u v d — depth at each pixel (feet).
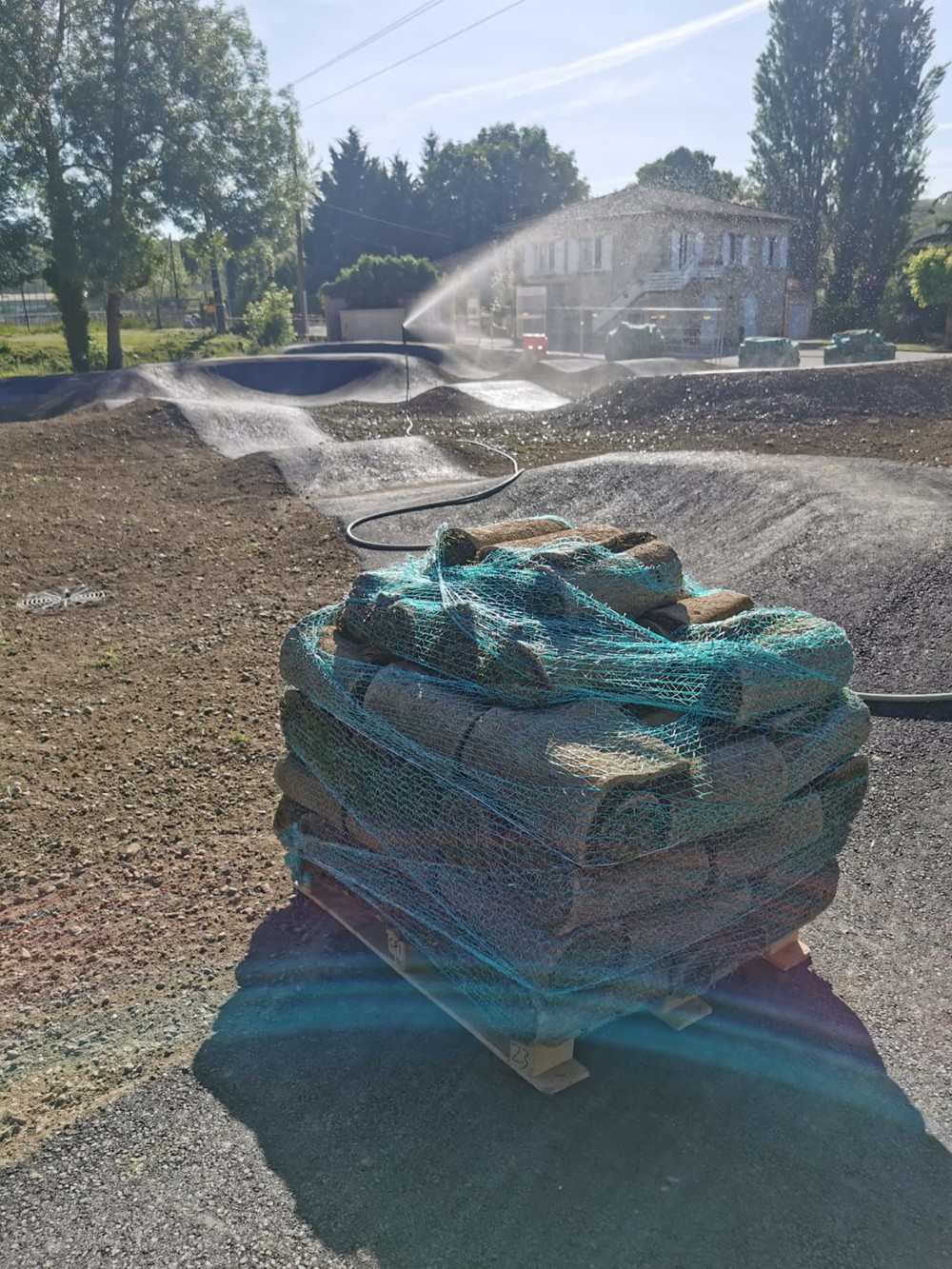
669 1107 10.88
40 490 42.91
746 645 11.43
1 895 15.33
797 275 168.04
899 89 154.81
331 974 13.28
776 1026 12.18
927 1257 9.20
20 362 103.76
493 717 10.87
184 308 183.52
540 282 141.69
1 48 86.58
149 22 91.09
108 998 12.96
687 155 247.09
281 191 101.81
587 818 9.40
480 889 10.68
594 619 12.12
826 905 12.92
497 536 14.32
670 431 50.67
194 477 46.09
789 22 157.89
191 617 29.01
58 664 25.35
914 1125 10.74
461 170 231.30
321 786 13.28
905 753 18.63
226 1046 11.97
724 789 10.57
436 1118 10.75
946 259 114.73
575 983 10.21
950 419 46.68
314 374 84.74
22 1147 10.53
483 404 66.44
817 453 41.75
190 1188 9.96
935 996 12.82
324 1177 10.04
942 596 23.65
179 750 20.42
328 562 33.68
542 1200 9.72
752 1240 9.32
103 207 93.30
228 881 15.67
